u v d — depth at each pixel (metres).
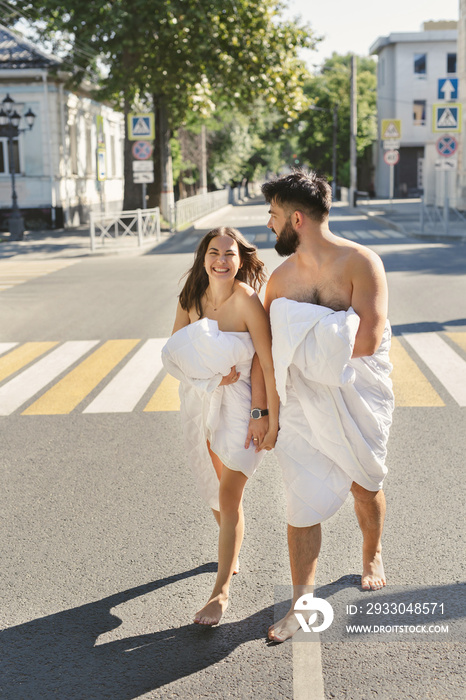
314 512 3.10
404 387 7.09
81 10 25.00
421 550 3.89
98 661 3.06
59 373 8.09
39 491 4.88
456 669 2.89
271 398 3.27
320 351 2.92
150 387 7.43
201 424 3.52
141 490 4.85
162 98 28.80
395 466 5.13
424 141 58.00
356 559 3.81
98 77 31.83
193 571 3.79
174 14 24.45
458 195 36.09
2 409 6.86
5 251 21.95
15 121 29.89
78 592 3.61
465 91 34.47
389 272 14.77
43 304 12.55
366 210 37.62
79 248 22.45
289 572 3.74
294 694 2.79
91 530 4.28
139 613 3.42
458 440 5.62
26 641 3.22
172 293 13.30
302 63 27.62
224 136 50.44
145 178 24.05
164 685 2.88
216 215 39.12
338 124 66.06
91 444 5.79
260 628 3.26
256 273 3.57
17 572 3.82
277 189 3.07
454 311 10.67
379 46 58.50
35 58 30.06
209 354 3.26
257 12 25.83
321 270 3.07
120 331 10.17
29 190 30.67
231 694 2.81
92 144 36.44
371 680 2.85
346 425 3.05
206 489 3.70
